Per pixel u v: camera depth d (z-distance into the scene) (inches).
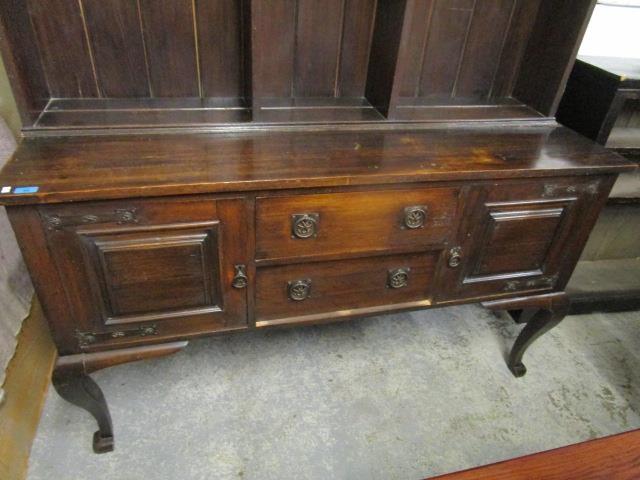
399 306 44.9
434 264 43.0
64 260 32.9
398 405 51.4
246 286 38.6
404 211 38.5
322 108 47.0
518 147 43.4
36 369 47.1
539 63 49.9
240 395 51.0
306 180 34.2
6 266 41.5
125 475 42.8
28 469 42.3
